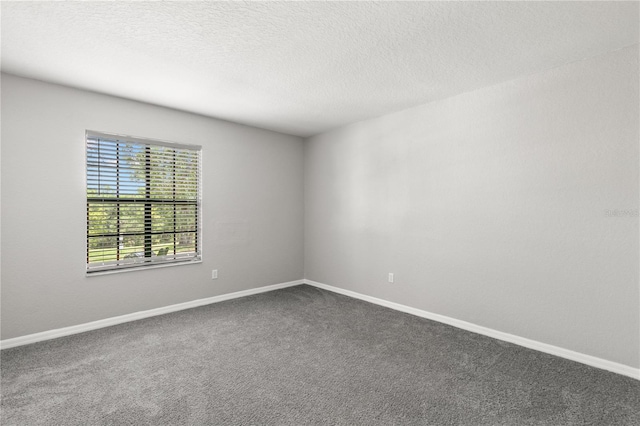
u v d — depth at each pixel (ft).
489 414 5.91
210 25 6.47
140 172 11.25
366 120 13.29
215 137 13.12
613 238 7.52
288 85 9.62
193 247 12.66
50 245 9.41
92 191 10.26
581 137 7.94
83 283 9.98
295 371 7.48
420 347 8.82
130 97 10.66
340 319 11.10
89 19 6.24
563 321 8.26
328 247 15.16
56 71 8.63
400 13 6.06
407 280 11.89
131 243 11.09
